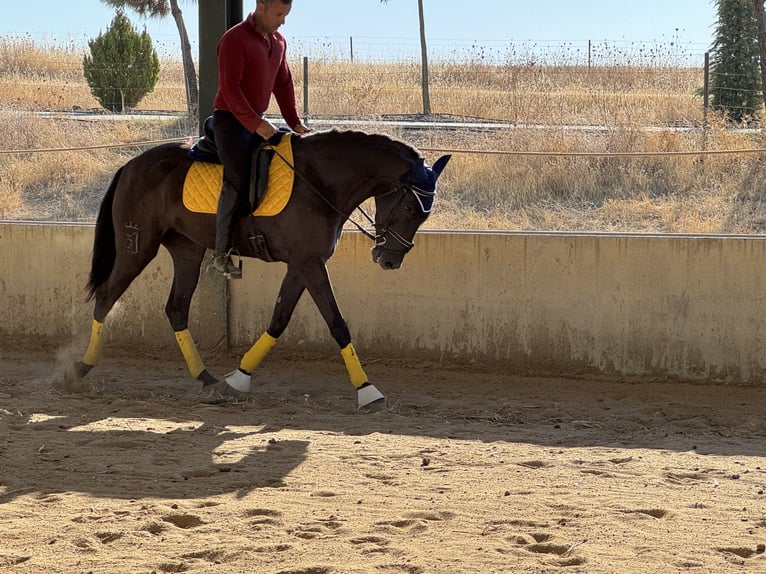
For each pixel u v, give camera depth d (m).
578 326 8.29
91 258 8.76
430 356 8.53
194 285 7.90
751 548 4.29
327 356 8.70
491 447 6.22
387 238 7.12
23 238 9.10
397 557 4.16
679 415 7.41
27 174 14.46
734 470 5.72
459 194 13.30
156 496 5.02
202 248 7.84
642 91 21.84
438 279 8.47
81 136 16.16
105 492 5.07
